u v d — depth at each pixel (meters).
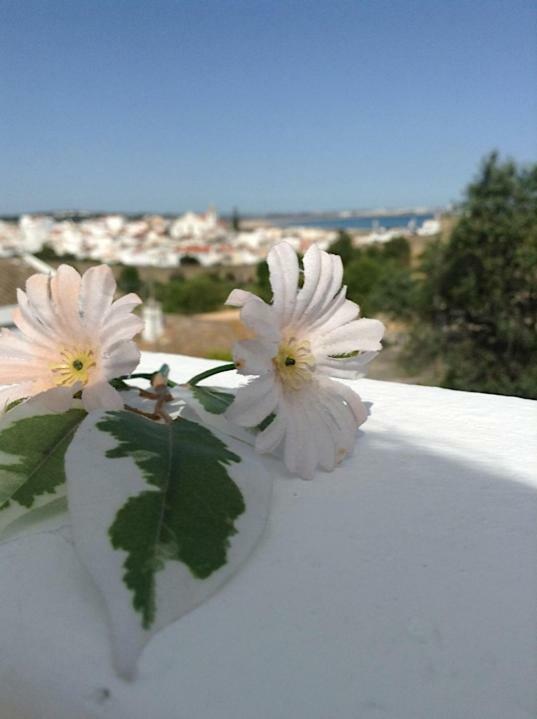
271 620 0.09
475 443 0.16
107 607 0.08
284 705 0.08
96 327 0.14
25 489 0.11
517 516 0.12
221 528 0.10
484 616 0.09
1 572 0.10
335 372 0.14
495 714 0.07
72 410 0.13
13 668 0.08
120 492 0.10
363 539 0.11
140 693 0.08
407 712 0.07
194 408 0.15
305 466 0.13
